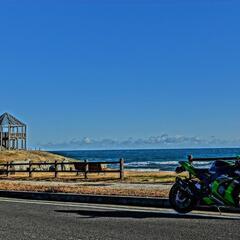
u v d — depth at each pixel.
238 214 13.54
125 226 11.32
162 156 171.38
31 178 31.06
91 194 17.88
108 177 30.25
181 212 13.65
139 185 22.44
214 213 13.75
